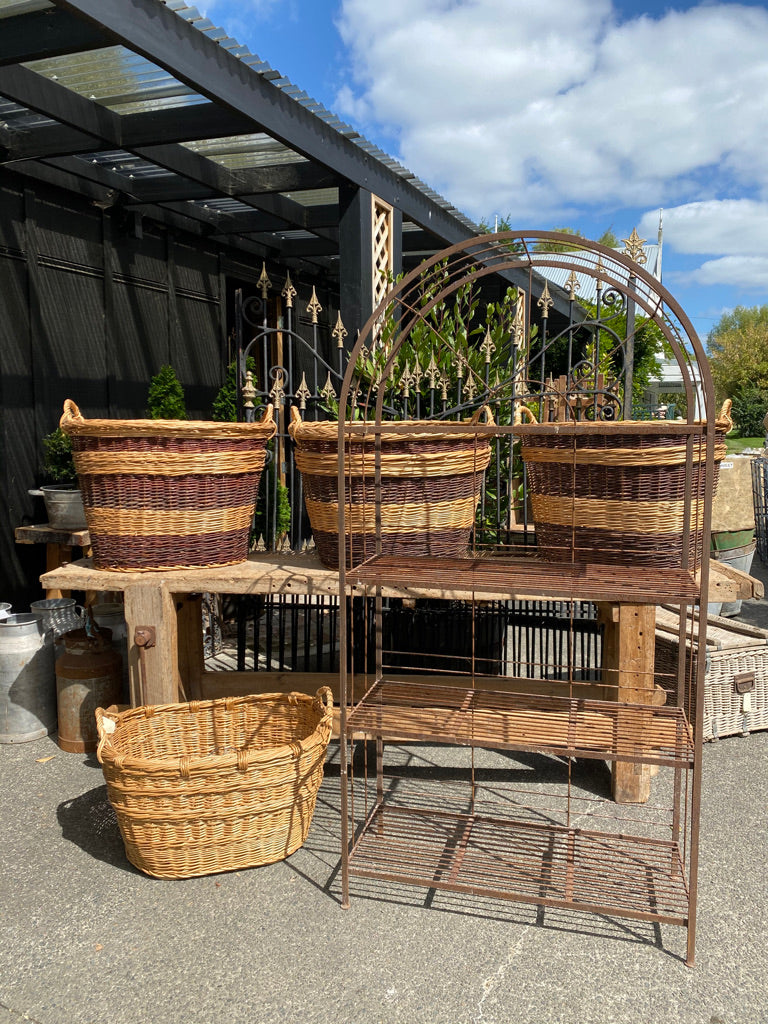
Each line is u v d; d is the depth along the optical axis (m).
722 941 2.05
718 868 2.38
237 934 2.08
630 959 1.98
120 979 1.90
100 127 4.18
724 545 5.29
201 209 6.10
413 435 2.66
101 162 5.05
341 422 2.14
